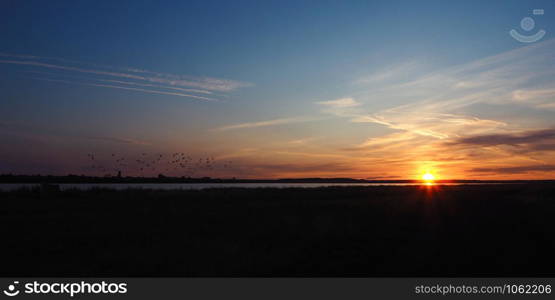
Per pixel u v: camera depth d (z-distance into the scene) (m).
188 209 24.73
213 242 13.36
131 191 39.69
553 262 10.55
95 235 14.77
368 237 14.38
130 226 17.17
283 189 50.41
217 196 36.25
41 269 10.17
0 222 18.14
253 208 25.73
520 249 12.02
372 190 52.41
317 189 51.94
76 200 31.00
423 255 11.36
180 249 12.28
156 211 23.44
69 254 11.81
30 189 37.53
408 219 19.66
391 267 10.18
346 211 23.67
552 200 36.34
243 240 13.89
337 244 13.16
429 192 51.69
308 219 19.53
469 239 13.81
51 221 18.66
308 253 11.87
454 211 23.70
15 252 11.99
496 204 29.41
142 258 11.11
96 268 10.25
